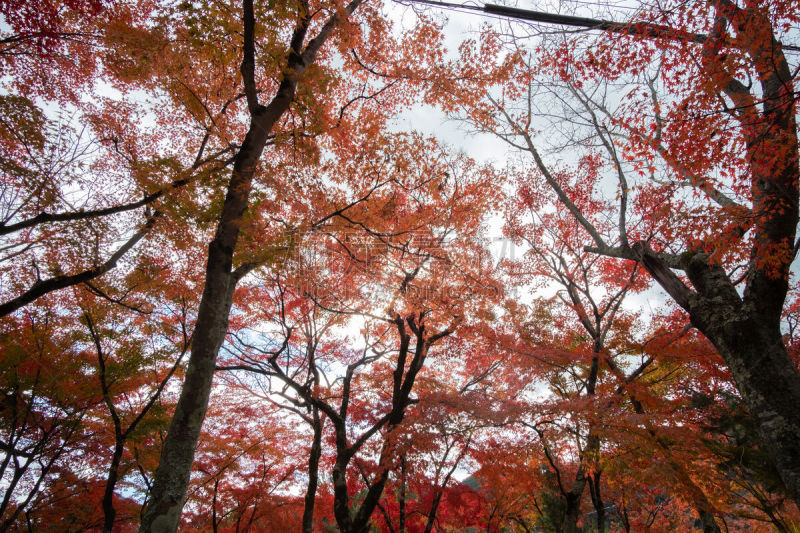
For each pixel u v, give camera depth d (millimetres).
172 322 12266
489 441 11656
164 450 4875
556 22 5832
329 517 14102
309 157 7309
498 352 12227
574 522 10055
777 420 4773
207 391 5266
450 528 15328
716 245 5594
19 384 9438
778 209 5199
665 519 14945
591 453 9234
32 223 7582
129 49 7363
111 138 9352
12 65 8281
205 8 6281
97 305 9930
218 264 5809
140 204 8188
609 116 8320
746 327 5262
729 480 9820
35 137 7086
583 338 12914
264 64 6844
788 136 5016
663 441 8773
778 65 5297
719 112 5082
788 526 9242
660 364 11312
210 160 8523
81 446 10953
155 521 4426
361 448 12125
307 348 13945
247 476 13164
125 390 10828
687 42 5543
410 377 11734
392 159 8375
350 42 8883
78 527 13289
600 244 7867
